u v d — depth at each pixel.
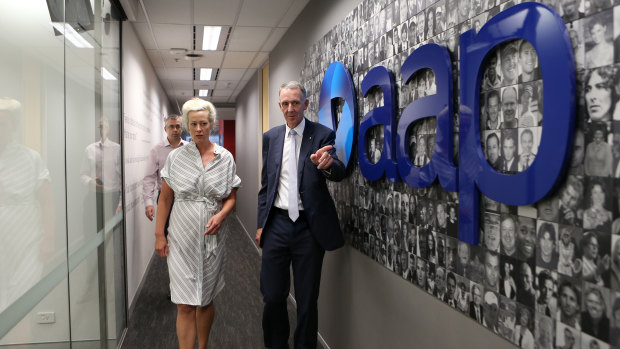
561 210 0.90
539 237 0.97
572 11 0.86
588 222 0.84
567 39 0.85
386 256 1.80
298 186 2.11
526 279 1.01
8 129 1.18
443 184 1.32
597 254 0.82
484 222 1.17
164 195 2.34
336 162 2.00
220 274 2.32
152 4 3.20
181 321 2.22
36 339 1.37
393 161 1.67
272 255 2.24
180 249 2.18
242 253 5.27
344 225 2.33
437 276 1.41
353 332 2.21
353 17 2.14
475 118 1.16
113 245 2.69
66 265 1.69
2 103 1.14
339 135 2.32
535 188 0.94
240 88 7.62
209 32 3.95
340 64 2.25
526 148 1.00
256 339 2.76
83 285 1.93
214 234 2.23
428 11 1.42
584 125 0.84
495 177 1.07
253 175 6.03
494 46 1.07
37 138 1.40
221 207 2.36
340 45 2.34
